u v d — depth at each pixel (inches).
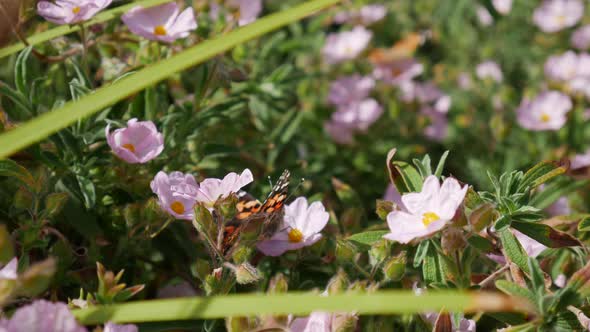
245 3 33.6
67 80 29.4
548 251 26.7
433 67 47.0
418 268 27.6
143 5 27.9
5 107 28.2
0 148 22.2
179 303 21.8
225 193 25.6
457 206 23.7
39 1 27.5
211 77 29.1
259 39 38.0
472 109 42.1
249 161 32.8
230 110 31.1
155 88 29.0
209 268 25.3
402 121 40.8
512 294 23.6
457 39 47.4
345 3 47.0
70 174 26.9
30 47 27.0
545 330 23.7
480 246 24.5
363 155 38.4
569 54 41.8
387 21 48.6
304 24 46.2
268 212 25.2
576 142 38.6
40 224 24.9
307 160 36.7
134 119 26.0
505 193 25.3
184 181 26.0
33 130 22.5
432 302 21.1
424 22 48.9
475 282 26.2
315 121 39.1
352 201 29.6
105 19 27.9
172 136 28.4
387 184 37.6
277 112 35.9
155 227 27.0
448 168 39.3
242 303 21.5
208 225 24.7
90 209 27.0
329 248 27.5
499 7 46.6
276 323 23.5
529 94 39.3
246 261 25.3
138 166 27.1
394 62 42.3
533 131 39.1
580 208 33.8
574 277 23.5
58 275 25.8
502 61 45.8
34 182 24.9
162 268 28.5
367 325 25.2
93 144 27.7
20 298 24.3
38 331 21.7
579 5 45.6
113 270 27.1
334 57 42.5
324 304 21.2
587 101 41.4
